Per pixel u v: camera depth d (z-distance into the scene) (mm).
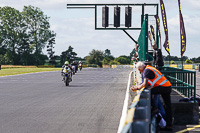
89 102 17359
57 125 11266
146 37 16891
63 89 25422
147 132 6188
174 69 17734
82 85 29406
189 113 11617
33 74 55406
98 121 11945
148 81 10492
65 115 13289
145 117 6645
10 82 34188
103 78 41031
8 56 145375
